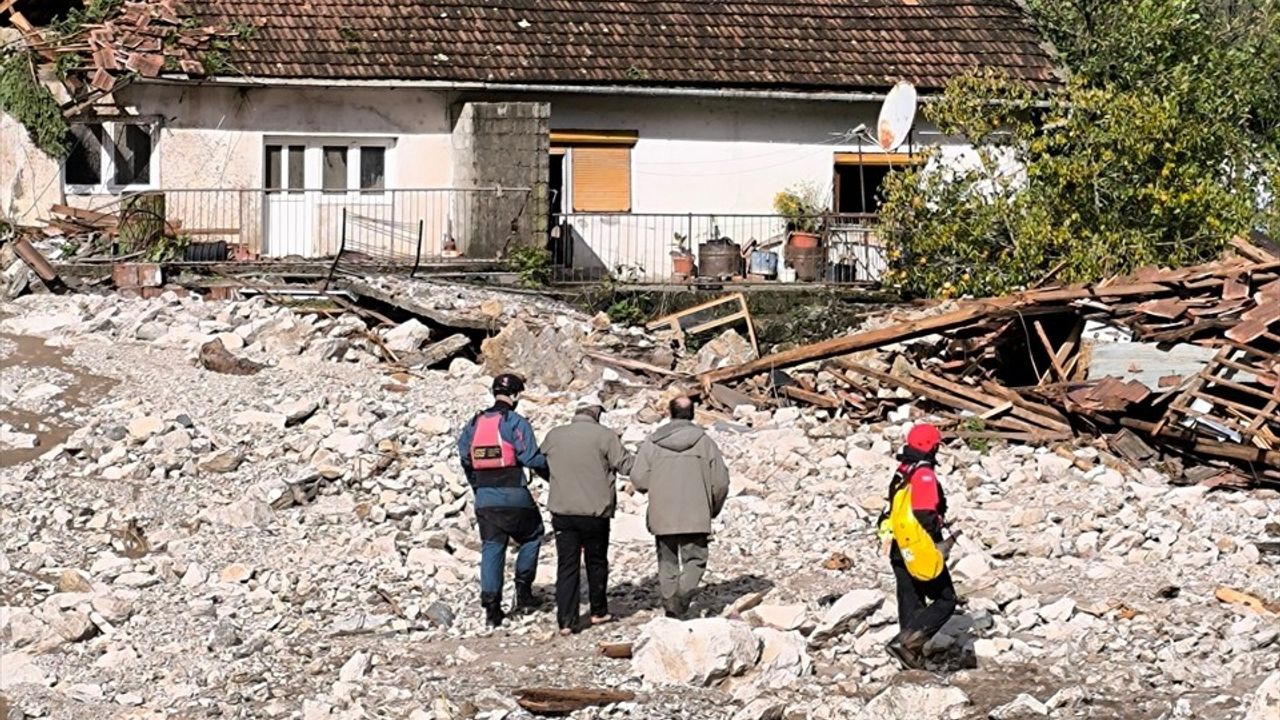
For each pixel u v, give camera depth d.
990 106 32.00
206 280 29.45
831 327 30.08
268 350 25.97
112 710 14.13
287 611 16.48
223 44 32.66
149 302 27.98
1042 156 30.55
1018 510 19.62
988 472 21.47
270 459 21.00
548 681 14.41
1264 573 17.38
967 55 36.47
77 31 32.53
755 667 14.41
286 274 29.92
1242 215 30.31
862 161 35.53
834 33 36.44
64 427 22.11
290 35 33.44
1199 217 30.42
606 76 34.09
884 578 17.14
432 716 13.52
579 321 28.66
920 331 24.91
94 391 23.55
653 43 35.22
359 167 33.56
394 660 15.05
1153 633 15.42
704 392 24.86
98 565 17.53
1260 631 15.25
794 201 35.03
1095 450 22.31
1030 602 16.08
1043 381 24.27
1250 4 44.91
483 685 14.34
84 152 32.53
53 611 15.74
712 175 35.09
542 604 16.56
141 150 32.69
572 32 35.12
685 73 34.56
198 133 32.62
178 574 17.47
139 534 18.58
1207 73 36.19
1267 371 22.44
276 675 14.81
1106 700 13.86
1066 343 24.73
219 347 24.95
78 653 15.38
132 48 32.16
